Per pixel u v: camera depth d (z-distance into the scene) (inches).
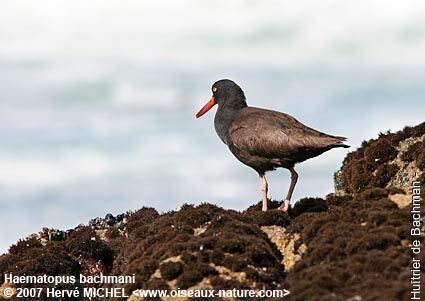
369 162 1064.2
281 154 887.7
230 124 938.7
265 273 780.6
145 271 805.9
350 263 730.8
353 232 794.8
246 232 840.9
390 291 671.8
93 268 949.8
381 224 808.9
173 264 783.7
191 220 900.0
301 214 880.3
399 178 1020.5
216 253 790.5
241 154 919.0
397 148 1070.4
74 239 968.9
